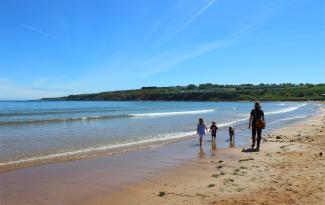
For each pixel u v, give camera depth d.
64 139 22.75
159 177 11.68
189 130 28.81
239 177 11.05
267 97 176.62
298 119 40.19
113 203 8.95
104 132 27.36
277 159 13.82
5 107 101.94
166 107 101.81
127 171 12.73
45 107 102.38
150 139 22.64
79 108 93.44
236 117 47.19
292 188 9.52
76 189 10.34
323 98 155.25
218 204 8.45
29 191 10.14
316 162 12.80
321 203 8.21
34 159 15.27
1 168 13.34
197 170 12.61
